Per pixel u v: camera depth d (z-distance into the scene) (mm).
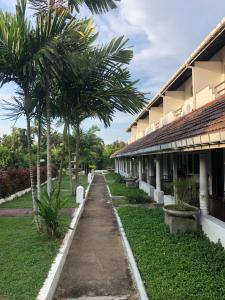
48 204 5961
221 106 5621
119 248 5816
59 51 5594
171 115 11062
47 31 5328
